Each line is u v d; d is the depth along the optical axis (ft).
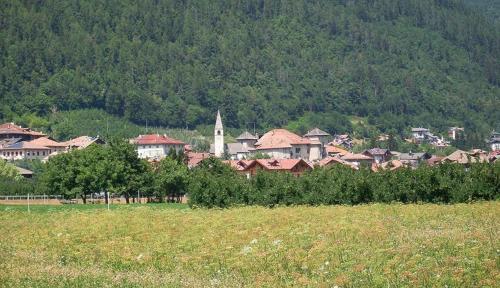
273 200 519.19
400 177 491.31
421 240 228.43
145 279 190.80
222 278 191.42
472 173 478.18
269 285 181.16
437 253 203.51
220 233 286.87
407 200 485.56
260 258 216.13
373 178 502.79
